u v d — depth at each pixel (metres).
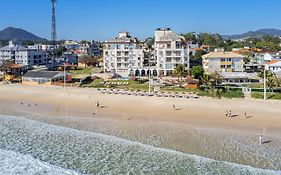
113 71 144.25
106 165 43.25
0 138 55.75
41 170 42.06
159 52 134.62
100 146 50.72
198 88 99.56
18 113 75.62
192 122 63.81
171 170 41.25
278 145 49.50
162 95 89.81
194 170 41.06
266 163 42.62
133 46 146.50
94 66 187.00
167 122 64.25
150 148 49.41
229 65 128.12
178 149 48.75
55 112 75.50
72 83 118.94
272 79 90.56
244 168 41.19
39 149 49.97
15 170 42.22
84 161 44.72
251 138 53.25
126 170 41.56
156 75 134.88
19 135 57.53
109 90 100.75
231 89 94.75
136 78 125.31
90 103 83.88
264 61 141.88
